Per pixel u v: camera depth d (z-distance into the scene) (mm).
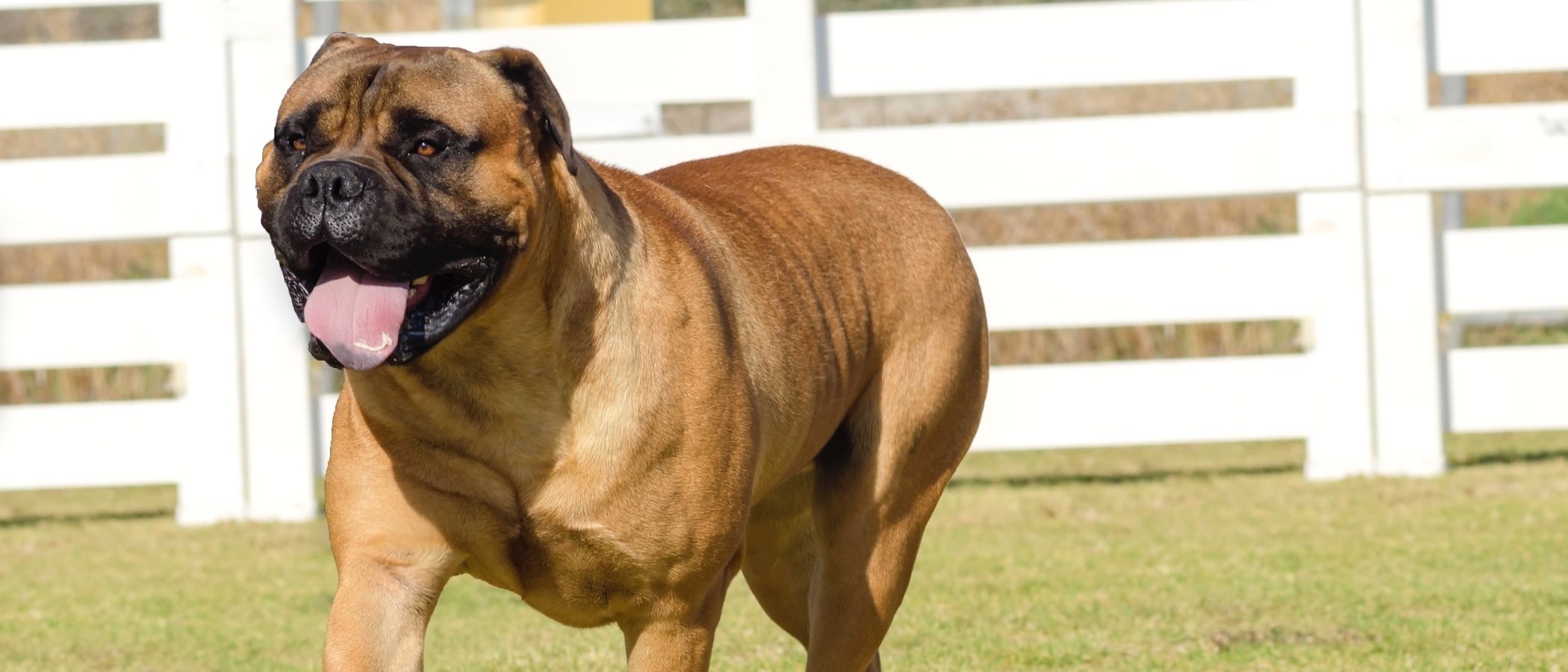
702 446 5020
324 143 4648
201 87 11836
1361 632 7875
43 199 11922
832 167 6352
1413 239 12180
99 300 11992
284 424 11984
